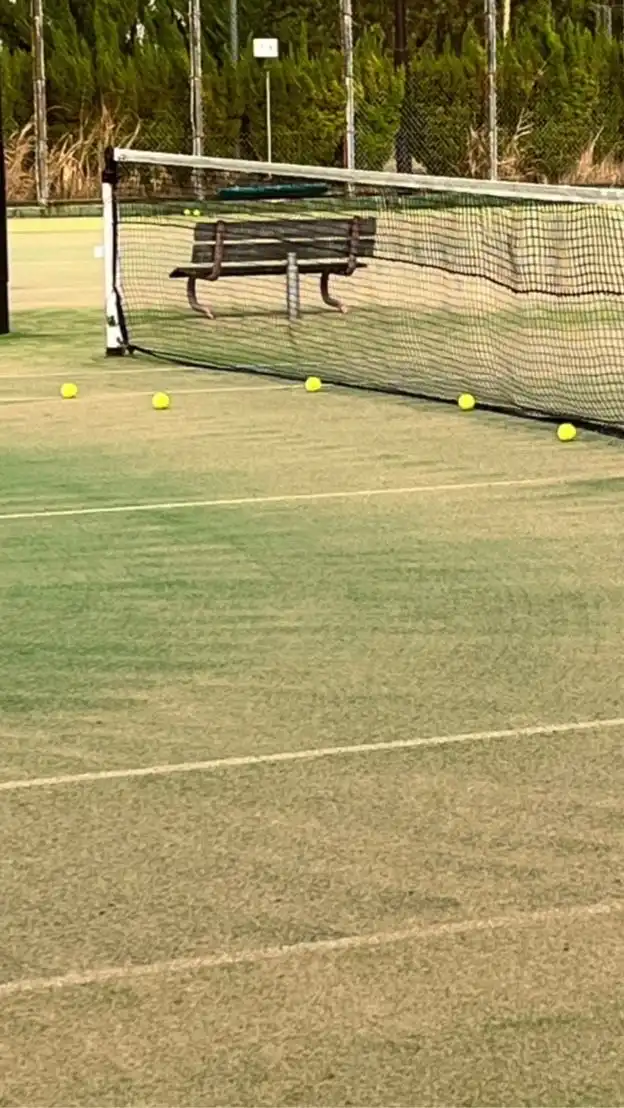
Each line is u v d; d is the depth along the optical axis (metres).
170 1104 7.66
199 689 13.30
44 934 9.24
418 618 15.13
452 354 32.75
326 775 11.46
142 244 57.66
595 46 86.94
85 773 11.55
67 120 79.62
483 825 10.59
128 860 10.16
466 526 18.61
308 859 10.14
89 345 34.78
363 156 83.12
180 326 38.03
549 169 86.12
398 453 22.86
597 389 28.22
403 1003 8.46
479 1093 7.70
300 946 9.06
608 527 18.48
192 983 8.69
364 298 42.56
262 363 31.84
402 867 10.01
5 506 20.03
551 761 11.65
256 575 16.69
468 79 84.62
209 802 11.02
